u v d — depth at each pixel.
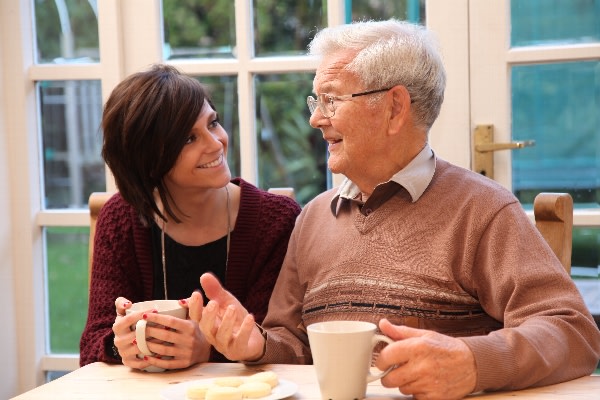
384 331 1.18
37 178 2.40
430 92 1.51
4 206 2.37
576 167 2.10
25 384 2.43
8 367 2.39
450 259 1.45
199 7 2.28
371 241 1.51
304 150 2.27
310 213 1.67
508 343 1.19
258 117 2.28
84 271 2.43
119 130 1.69
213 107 1.76
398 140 1.51
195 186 1.71
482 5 2.09
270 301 1.68
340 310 1.51
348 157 1.51
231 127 2.28
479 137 2.11
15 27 2.34
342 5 2.19
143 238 1.78
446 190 1.50
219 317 1.37
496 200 1.44
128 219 1.79
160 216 1.75
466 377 1.14
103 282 1.77
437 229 1.47
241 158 2.26
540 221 1.55
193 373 1.36
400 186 1.51
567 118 2.10
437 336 1.16
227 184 1.79
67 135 2.40
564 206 1.53
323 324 1.17
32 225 2.39
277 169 2.29
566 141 2.10
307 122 2.26
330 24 2.19
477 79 2.10
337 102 1.49
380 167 1.52
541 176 2.12
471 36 2.10
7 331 2.39
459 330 1.47
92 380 1.33
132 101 1.67
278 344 1.46
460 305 1.46
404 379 1.13
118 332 1.38
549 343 1.22
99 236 1.80
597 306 2.10
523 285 1.35
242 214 1.80
